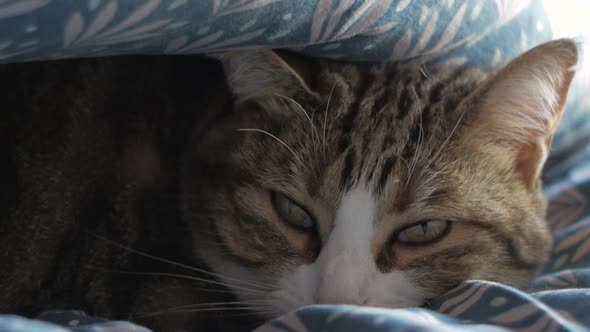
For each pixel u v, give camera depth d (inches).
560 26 21.0
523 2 18.5
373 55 16.7
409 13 16.1
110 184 17.4
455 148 16.5
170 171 17.8
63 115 17.3
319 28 15.6
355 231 16.3
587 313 14.2
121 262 17.1
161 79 18.1
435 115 16.7
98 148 17.5
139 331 14.2
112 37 14.5
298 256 16.6
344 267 16.1
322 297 16.1
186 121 18.1
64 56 14.9
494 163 16.8
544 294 14.9
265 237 16.7
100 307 17.0
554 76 16.5
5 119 17.1
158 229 17.5
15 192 17.0
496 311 14.3
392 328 13.2
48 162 17.2
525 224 17.0
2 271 16.9
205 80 18.3
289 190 16.5
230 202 16.9
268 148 16.7
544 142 17.0
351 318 13.5
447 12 16.5
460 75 17.5
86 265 17.0
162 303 17.0
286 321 13.9
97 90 17.6
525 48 18.5
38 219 17.1
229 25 15.0
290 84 16.5
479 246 16.6
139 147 17.7
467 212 16.5
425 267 16.5
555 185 20.6
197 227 17.4
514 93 16.4
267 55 16.4
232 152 17.0
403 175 16.4
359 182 16.4
